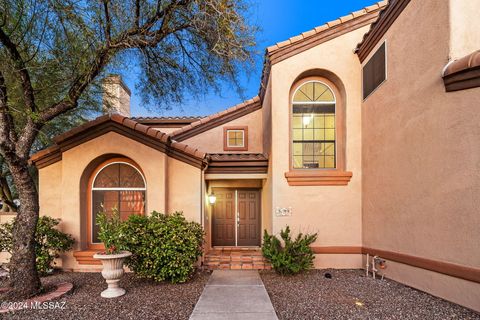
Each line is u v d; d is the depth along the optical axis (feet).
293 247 24.32
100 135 26.30
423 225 18.80
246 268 26.81
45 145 30.66
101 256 19.04
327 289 20.63
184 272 21.88
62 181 26.18
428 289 18.52
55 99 23.32
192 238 22.99
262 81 32.30
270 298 18.85
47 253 23.79
